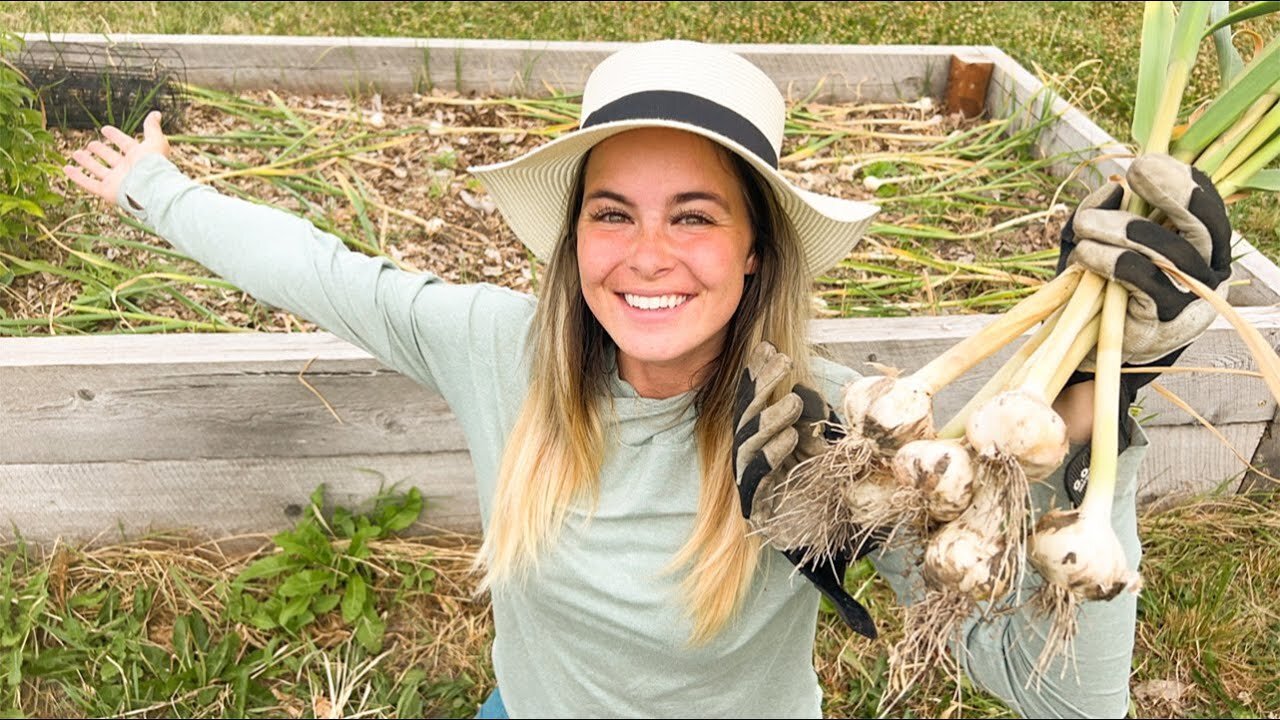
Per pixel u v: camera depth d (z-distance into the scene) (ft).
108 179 6.44
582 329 5.37
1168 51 4.54
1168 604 9.12
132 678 8.64
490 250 11.71
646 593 5.40
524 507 5.46
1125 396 4.19
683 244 4.83
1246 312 9.37
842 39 17.66
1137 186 3.92
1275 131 4.29
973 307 10.90
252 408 8.87
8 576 8.93
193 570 9.45
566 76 14.57
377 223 11.96
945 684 8.77
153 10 17.44
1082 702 4.66
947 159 13.51
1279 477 9.86
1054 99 13.52
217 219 6.15
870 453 3.90
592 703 5.94
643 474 5.38
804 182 13.11
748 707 5.95
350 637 9.00
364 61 14.25
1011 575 3.65
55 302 10.23
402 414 9.04
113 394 8.66
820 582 4.59
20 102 10.25
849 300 10.93
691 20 18.33
